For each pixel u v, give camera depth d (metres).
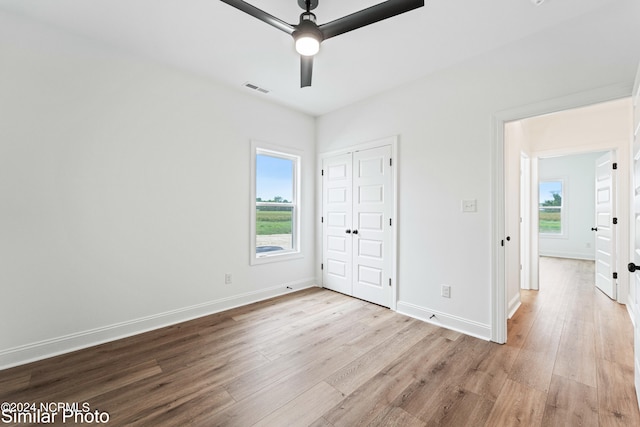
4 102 2.05
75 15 2.10
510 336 2.59
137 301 2.66
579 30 2.07
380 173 3.41
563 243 6.94
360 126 3.63
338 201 3.95
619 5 1.92
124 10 2.05
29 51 2.13
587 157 6.66
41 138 2.18
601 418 1.57
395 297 3.22
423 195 2.98
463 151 2.68
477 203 2.59
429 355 2.26
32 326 2.16
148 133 2.71
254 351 2.32
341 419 1.58
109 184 2.49
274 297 3.74
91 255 2.41
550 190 7.17
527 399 1.73
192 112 3.00
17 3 1.98
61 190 2.27
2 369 2.04
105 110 2.46
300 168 4.10
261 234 3.78
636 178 1.84
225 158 3.27
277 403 1.71
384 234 3.38
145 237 2.70
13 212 2.09
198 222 3.06
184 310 2.96
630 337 2.54
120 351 2.31
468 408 1.66
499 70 2.45
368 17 1.68
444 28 2.21
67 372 2.01
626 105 3.45
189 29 2.27
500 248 2.46
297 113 4.02
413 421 1.56
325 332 2.68
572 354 2.26
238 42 2.44
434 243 2.89
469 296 2.64
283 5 1.99
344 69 2.84
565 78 2.13
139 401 1.72
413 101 3.07
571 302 3.52
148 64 2.71
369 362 2.16
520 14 2.04
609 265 3.71
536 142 4.13
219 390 1.83
